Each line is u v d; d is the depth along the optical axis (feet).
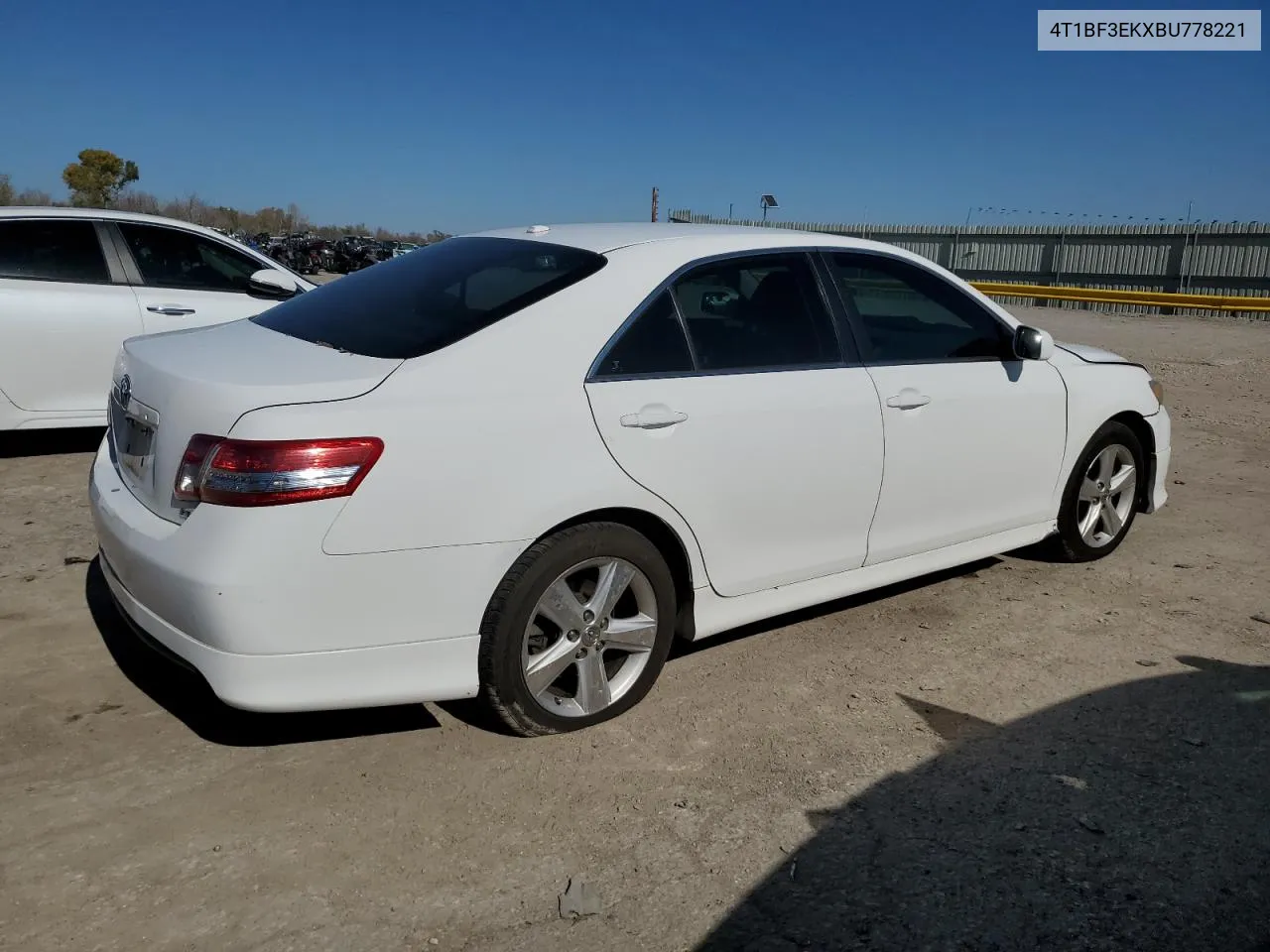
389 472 8.86
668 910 7.99
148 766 9.76
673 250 11.39
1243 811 9.51
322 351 10.00
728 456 11.05
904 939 7.73
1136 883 8.45
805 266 12.44
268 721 10.69
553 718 10.37
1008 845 8.91
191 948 7.42
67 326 20.04
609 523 10.30
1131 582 15.72
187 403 9.10
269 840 8.71
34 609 13.20
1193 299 68.08
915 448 12.95
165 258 21.50
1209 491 21.56
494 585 9.57
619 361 10.46
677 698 11.54
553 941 7.63
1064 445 15.19
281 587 8.57
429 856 8.57
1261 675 12.48
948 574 15.96
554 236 12.00
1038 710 11.47
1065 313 72.33
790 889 8.28
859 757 10.36
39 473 19.90
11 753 9.87
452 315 10.27
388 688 9.27
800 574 12.23
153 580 9.02
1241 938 7.84
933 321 13.66
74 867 8.25
